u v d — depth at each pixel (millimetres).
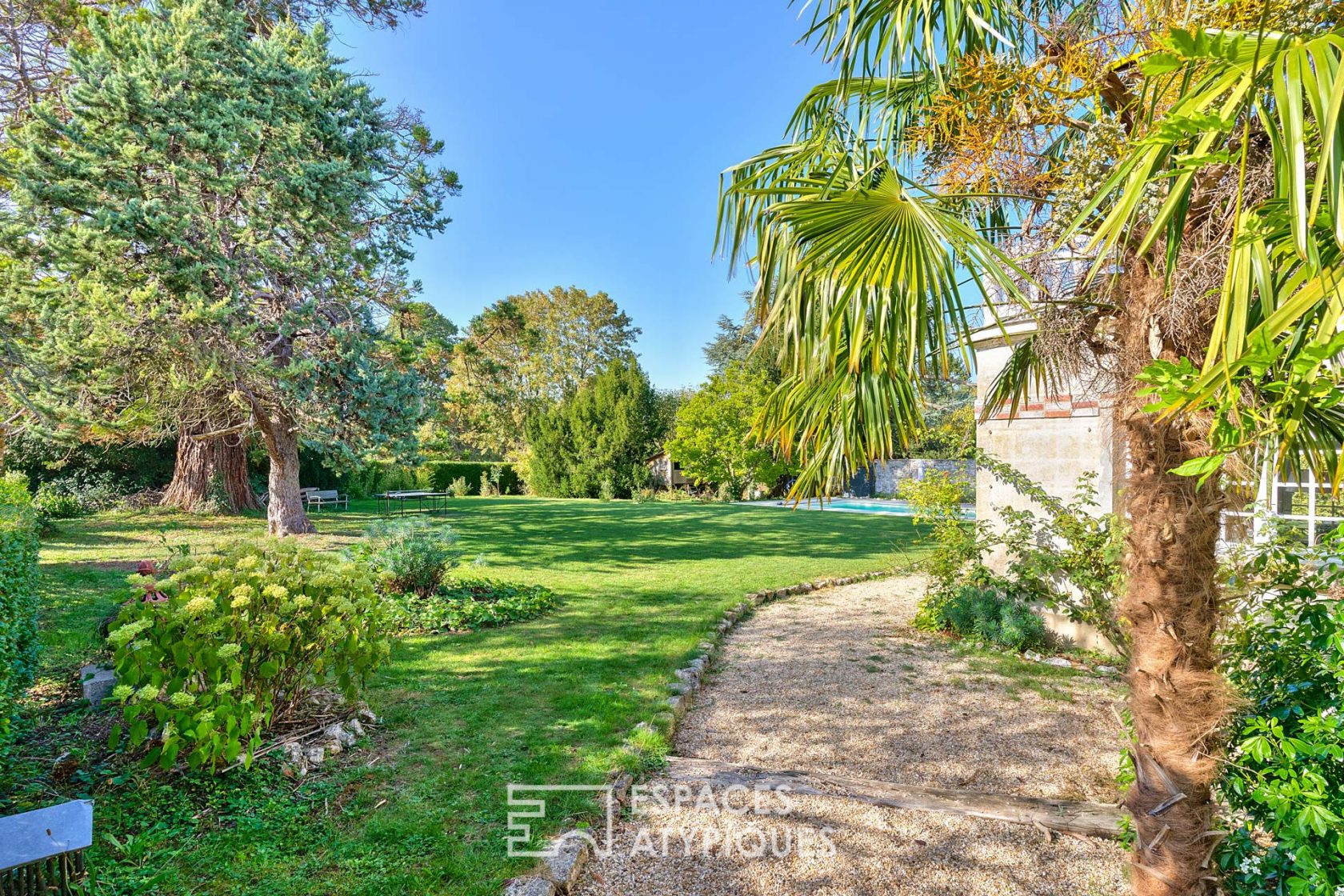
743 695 4465
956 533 6062
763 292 2479
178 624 2895
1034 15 2523
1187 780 1841
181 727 2719
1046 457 5578
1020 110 2350
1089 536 5078
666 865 2547
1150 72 1049
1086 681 4660
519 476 27844
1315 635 1916
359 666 3467
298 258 10133
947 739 3758
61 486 14211
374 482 23078
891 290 1934
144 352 9359
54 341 8711
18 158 8961
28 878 1832
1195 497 1782
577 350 38531
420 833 2619
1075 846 2664
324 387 10922
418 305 13477
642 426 24828
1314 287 1009
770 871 2516
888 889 2420
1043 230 2328
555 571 8992
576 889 2402
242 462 15812
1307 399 1114
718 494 24281
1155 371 1114
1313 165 1274
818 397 2387
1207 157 1062
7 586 3482
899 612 6820
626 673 4660
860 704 4277
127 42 9148
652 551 11039
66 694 3859
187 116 9148
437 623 5875
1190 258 1713
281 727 3463
